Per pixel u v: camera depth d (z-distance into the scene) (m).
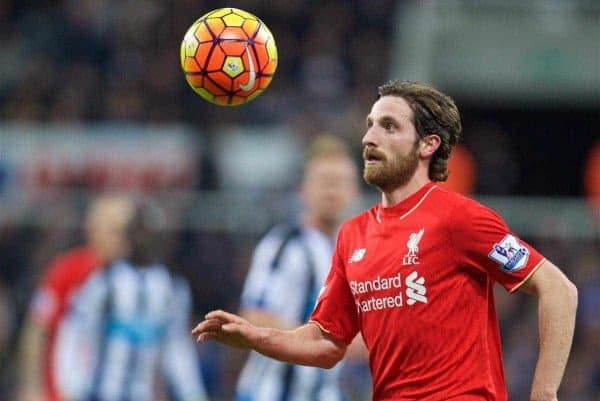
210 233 48.50
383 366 21.38
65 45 71.69
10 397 46.03
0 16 73.44
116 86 68.44
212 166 57.16
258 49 22.19
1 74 69.94
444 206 21.03
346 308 22.53
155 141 56.44
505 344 46.66
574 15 70.94
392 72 72.25
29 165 53.94
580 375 46.16
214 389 44.97
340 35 73.12
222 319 21.45
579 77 70.81
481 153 70.75
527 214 49.62
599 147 74.31
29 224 48.28
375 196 48.59
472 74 71.31
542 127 77.75
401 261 21.00
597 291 47.66
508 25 71.12
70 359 36.75
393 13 74.56
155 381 37.78
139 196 48.84
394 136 21.38
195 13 73.69
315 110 66.50
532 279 20.80
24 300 47.16
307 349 22.38
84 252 37.75
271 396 31.36
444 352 20.73
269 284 30.73
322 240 31.31
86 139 55.09
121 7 73.75
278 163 61.16
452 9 71.81
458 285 20.81
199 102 65.88
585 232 49.28
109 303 36.97
